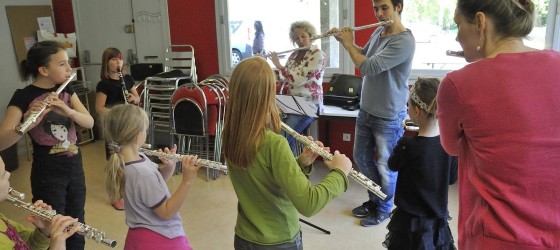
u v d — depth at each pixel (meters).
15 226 1.36
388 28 2.71
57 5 5.50
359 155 3.03
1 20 4.83
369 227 2.96
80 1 5.36
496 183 1.05
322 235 2.86
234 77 1.41
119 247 2.80
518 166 1.00
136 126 1.71
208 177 3.94
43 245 1.37
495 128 1.02
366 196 3.46
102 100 3.52
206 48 4.79
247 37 4.55
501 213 1.03
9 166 4.31
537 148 0.99
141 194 1.68
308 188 1.34
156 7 4.95
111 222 3.16
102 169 4.34
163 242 1.73
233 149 1.43
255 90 1.37
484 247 1.06
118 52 3.56
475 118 1.05
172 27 4.91
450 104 1.12
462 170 1.19
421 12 3.70
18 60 5.00
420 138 1.79
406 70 2.73
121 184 1.71
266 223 1.46
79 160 2.25
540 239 1.01
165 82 4.40
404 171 1.84
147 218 1.71
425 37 3.74
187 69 4.84
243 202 1.49
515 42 1.09
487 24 1.08
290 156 1.38
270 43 4.45
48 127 2.08
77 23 5.45
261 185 1.43
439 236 1.81
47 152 2.10
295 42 3.52
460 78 1.09
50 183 2.11
